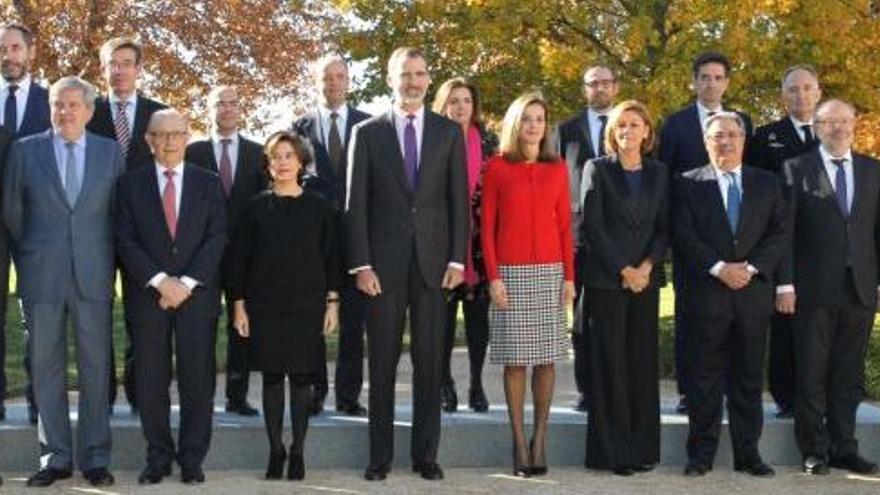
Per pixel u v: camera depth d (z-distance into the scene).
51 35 18.73
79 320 7.21
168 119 7.30
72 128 7.21
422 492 7.10
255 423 7.84
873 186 7.70
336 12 20.97
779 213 7.61
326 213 7.48
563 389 10.36
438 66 17.00
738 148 7.66
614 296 7.59
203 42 20.61
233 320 7.69
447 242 7.48
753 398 7.62
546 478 7.49
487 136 8.67
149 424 7.25
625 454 7.61
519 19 15.96
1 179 7.20
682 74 15.23
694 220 7.67
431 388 7.45
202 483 7.23
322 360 7.46
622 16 16.72
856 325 7.65
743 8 14.84
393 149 7.42
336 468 7.77
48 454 7.27
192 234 7.28
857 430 8.02
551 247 7.59
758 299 7.53
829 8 15.15
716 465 7.89
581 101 16.66
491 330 7.62
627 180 7.68
